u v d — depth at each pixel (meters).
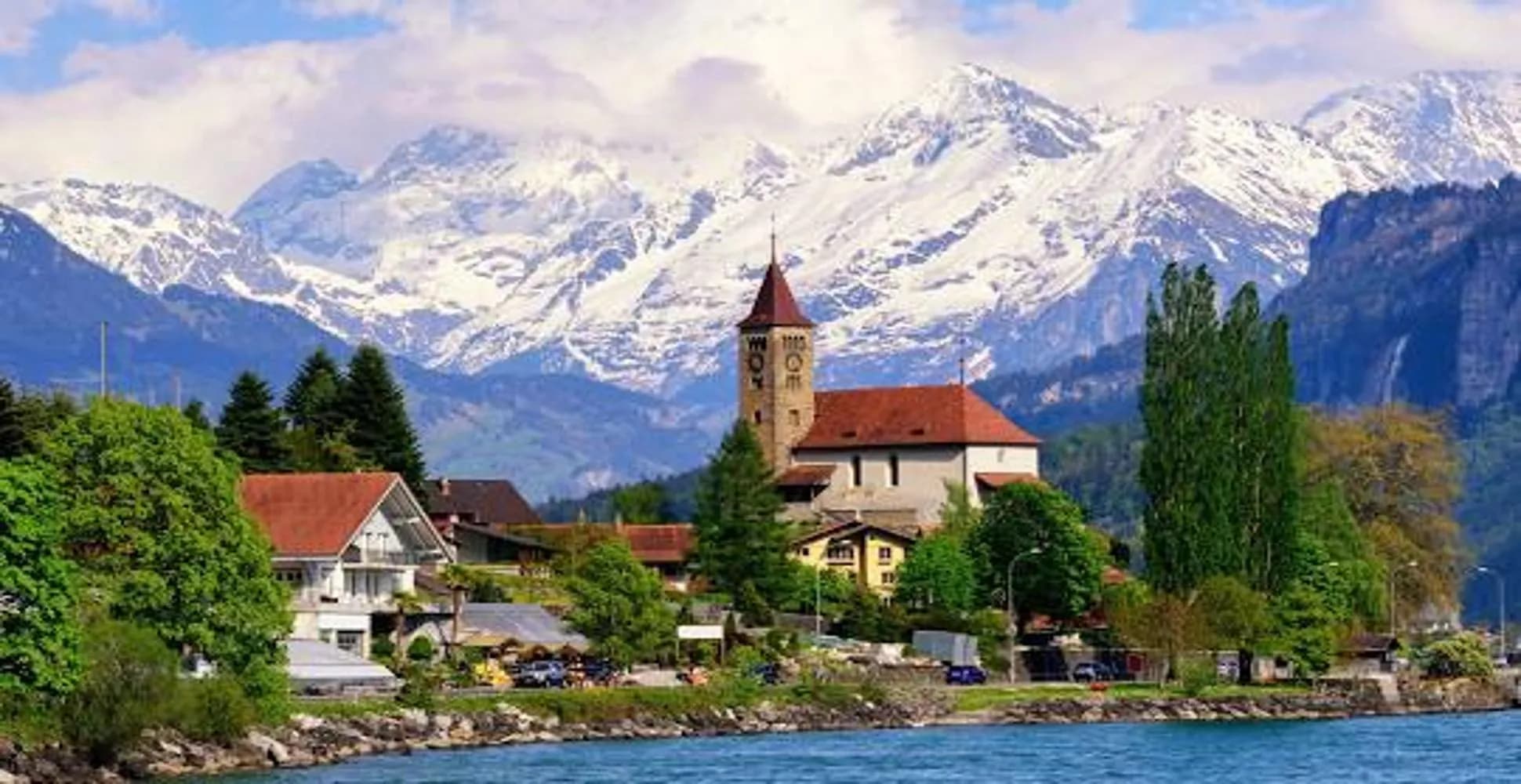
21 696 178.62
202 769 190.12
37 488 175.38
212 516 197.62
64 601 175.75
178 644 196.75
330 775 189.88
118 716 182.25
